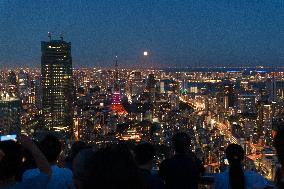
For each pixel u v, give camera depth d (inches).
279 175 97.5
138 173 82.8
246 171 189.2
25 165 157.2
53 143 162.4
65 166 189.3
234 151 178.2
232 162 179.2
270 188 187.8
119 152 84.0
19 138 124.6
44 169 122.7
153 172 217.3
